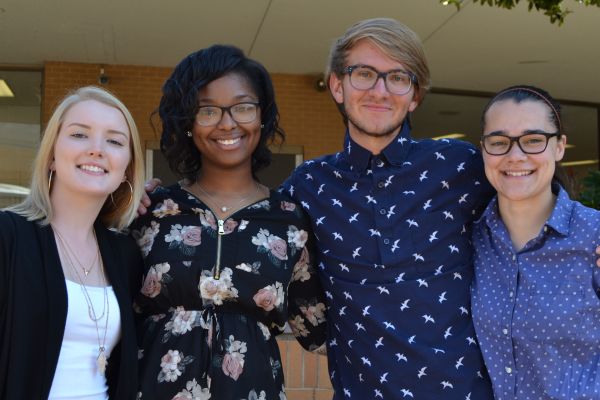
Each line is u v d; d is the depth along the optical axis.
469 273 2.59
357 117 2.66
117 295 2.32
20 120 8.59
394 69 2.63
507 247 2.46
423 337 2.51
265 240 2.57
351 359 2.64
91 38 7.43
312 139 8.83
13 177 8.57
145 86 8.50
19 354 2.04
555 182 2.54
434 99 9.74
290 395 4.25
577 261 2.33
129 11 6.66
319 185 2.75
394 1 6.42
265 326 2.53
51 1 6.39
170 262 2.45
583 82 9.14
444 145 2.73
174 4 6.50
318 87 8.82
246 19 6.90
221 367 2.38
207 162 2.70
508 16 6.70
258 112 2.68
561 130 2.45
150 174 8.41
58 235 2.29
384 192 2.64
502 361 2.42
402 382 2.51
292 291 2.82
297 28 7.15
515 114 2.41
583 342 2.29
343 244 2.64
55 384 2.11
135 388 2.29
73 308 2.19
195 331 2.40
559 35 7.20
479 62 8.27
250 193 2.71
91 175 2.29
